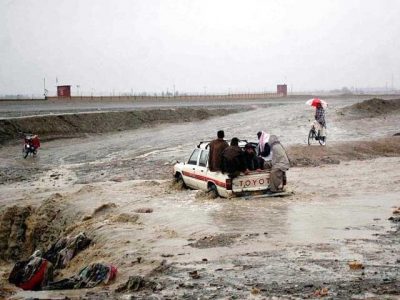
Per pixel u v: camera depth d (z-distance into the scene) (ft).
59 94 327.67
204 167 56.24
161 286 26.09
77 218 52.65
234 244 34.78
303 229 38.88
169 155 99.71
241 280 26.55
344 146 96.53
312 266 28.73
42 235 55.47
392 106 209.77
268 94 478.18
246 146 53.21
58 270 37.99
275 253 32.01
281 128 147.02
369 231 37.81
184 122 188.34
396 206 48.16
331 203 50.06
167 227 41.63
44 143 128.77
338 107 217.97
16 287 33.83
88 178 78.95
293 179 66.59
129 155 104.32
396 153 94.99
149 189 62.80
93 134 148.05
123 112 176.86
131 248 35.83
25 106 232.73
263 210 46.68
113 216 47.88
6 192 69.41
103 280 29.04
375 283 25.23
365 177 67.87
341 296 23.29
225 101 348.18
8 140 126.00
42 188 71.67
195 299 23.77
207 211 46.98
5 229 58.34
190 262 30.76
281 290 24.57
